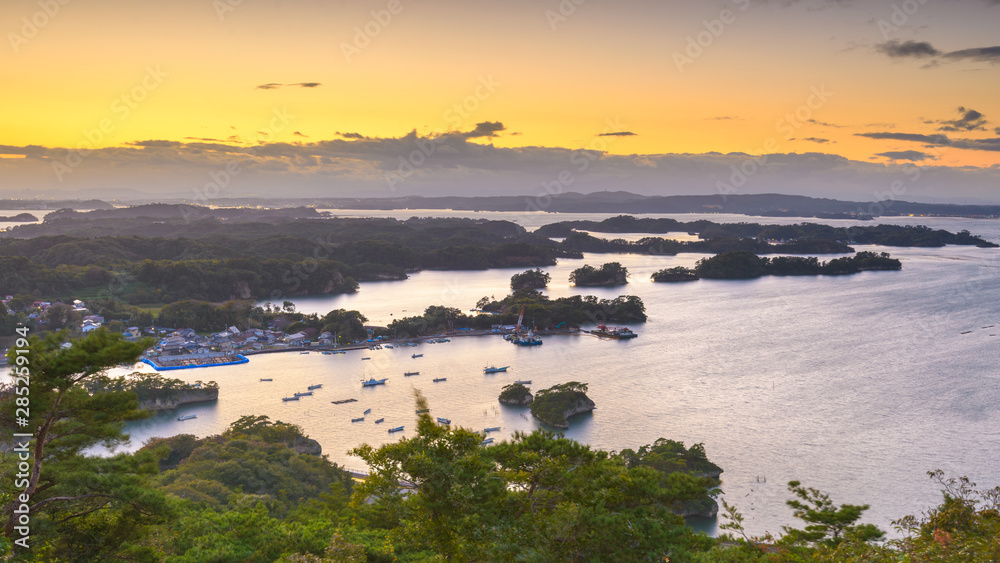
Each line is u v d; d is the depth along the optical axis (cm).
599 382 15650
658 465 9006
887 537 7712
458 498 2989
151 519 3359
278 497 7162
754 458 10612
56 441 3191
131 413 3219
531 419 12850
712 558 2891
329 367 17450
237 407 13562
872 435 11688
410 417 12938
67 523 3231
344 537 4416
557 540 2914
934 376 15688
